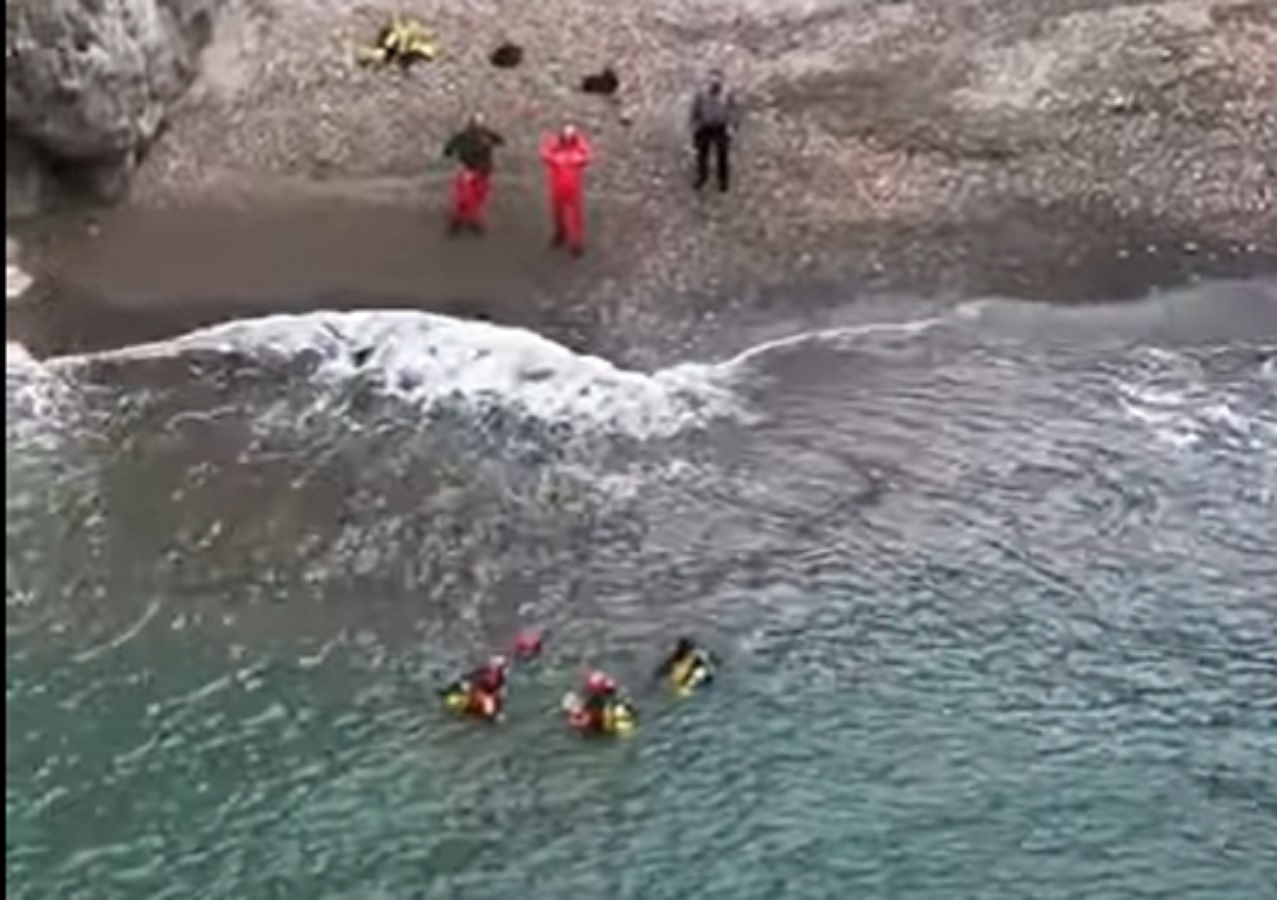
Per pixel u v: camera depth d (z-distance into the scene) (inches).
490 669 1029.2
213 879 943.0
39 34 1301.7
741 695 1035.9
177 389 1232.8
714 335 1283.2
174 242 1348.4
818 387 1240.8
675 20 1533.0
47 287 1307.8
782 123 1446.9
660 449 1194.6
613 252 1342.3
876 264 1341.0
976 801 978.1
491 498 1161.4
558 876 942.4
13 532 1130.0
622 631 1075.9
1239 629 1079.0
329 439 1200.8
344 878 943.0
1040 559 1122.0
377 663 1058.7
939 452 1194.6
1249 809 974.4
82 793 983.6
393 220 1368.1
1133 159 1425.9
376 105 1455.5
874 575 1110.4
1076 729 1018.7
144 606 1089.4
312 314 1282.0
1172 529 1144.2
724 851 954.1
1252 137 1445.6
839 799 979.3
